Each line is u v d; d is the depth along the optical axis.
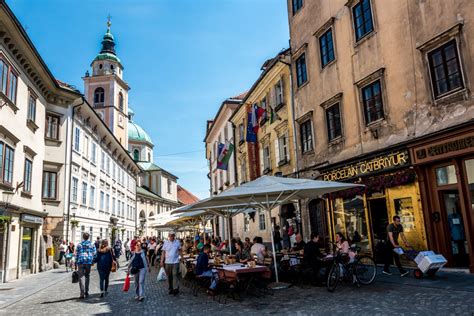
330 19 18.34
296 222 21.45
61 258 27.50
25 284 17.47
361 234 16.12
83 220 33.28
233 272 10.06
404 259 13.81
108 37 65.31
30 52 21.22
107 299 11.91
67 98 29.14
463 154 11.66
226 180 39.03
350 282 10.94
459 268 11.84
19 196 20.86
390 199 14.60
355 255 10.75
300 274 11.91
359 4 16.83
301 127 21.33
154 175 80.81
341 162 16.88
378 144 15.30
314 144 19.80
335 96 17.78
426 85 13.17
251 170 28.30
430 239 12.82
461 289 8.89
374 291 9.61
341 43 17.78
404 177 13.66
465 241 12.34
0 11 17.47
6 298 13.26
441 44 12.66
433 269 10.81
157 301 10.95
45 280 18.98
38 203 24.05
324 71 19.06
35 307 11.23
